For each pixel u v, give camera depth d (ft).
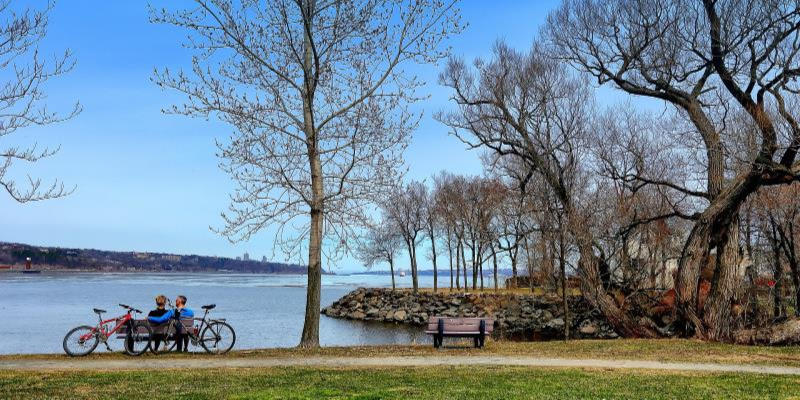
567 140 89.25
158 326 55.83
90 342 54.70
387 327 156.87
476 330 63.52
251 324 149.79
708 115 88.79
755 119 76.79
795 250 109.50
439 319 63.36
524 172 113.60
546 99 90.79
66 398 32.91
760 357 55.31
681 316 81.00
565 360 52.80
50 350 97.04
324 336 131.03
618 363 50.78
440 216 211.20
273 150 62.44
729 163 93.50
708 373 44.27
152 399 32.55
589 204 96.68
